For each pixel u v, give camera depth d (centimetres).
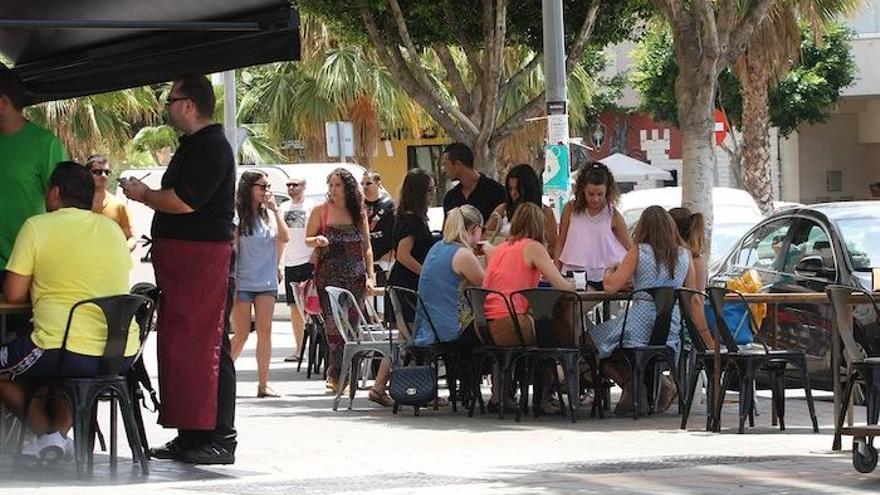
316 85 5394
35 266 1252
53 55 1527
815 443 1512
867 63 5891
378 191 2361
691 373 1633
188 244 1296
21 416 1295
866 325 1820
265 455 1445
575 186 1842
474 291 1722
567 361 1680
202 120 1306
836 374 1434
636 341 1705
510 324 1706
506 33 2883
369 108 5431
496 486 1228
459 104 2883
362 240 2062
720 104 5581
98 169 1805
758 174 4600
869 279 1855
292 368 2528
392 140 6297
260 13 1353
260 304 2048
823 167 6262
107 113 5069
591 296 1708
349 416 1797
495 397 1827
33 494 1166
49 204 1283
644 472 1309
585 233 1827
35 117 4947
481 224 1820
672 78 5778
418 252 1936
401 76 2853
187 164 1290
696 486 1225
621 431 1622
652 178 5459
